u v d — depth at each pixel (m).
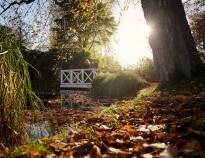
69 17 14.38
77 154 2.95
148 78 18.23
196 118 3.56
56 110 9.67
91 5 13.54
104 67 24.45
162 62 8.55
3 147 3.57
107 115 5.30
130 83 14.43
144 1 8.79
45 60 23.86
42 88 23.52
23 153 2.97
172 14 8.42
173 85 8.20
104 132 3.61
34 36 12.98
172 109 4.77
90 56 25.89
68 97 15.92
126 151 2.84
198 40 21.94
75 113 8.59
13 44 4.36
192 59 8.32
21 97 4.13
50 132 5.46
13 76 4.09
